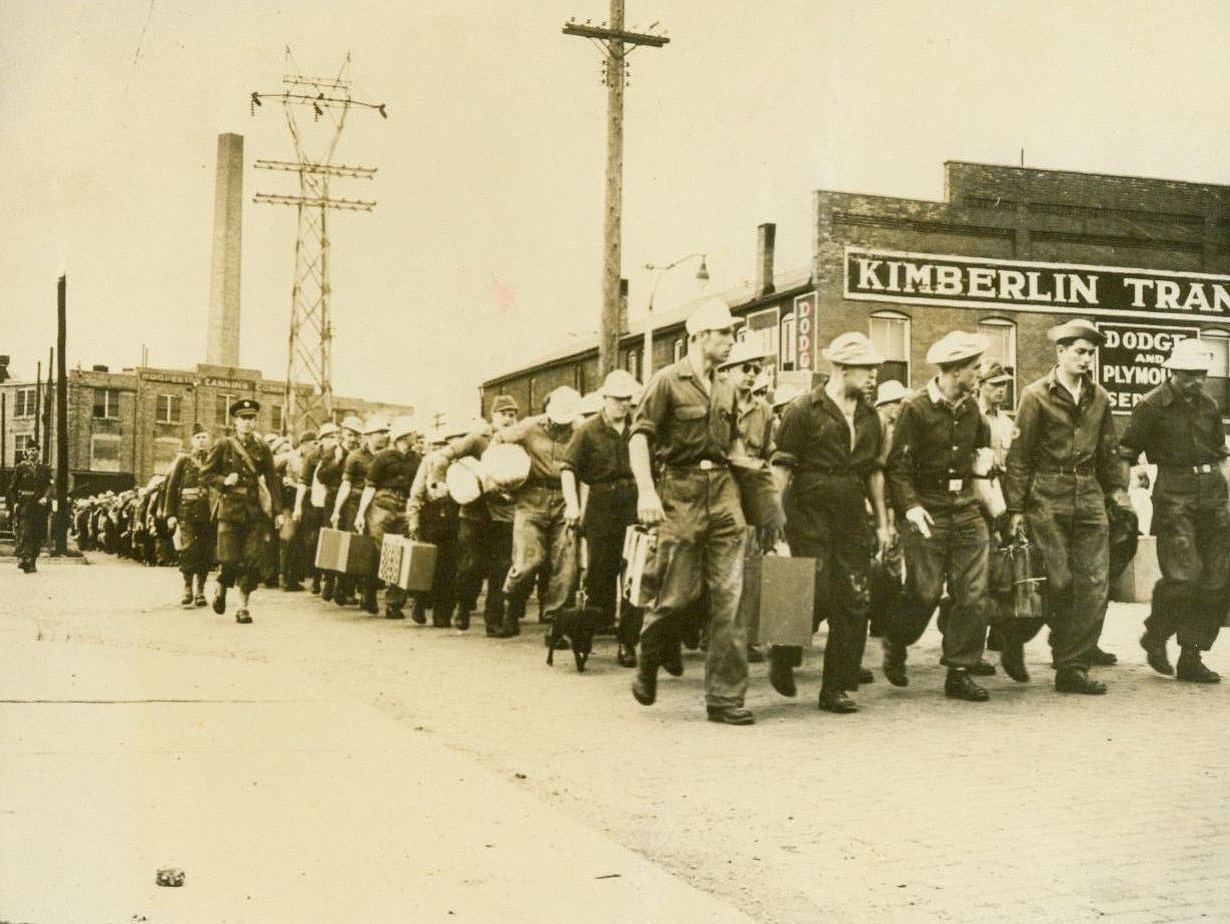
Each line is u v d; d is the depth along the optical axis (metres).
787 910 3.77
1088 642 7.95
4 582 16.92
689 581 6.92
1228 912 3.72
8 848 3.97
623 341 39.56
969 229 26.55
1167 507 8.46
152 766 5.11
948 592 8.00
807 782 5.39
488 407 53.41
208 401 69.88
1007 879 4.06
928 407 7.66
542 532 10.44
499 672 8.68
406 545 11.64
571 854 4.06
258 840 4.13
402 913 3.47
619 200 16.95
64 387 26.33
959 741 6.31
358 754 5.40
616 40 16.64
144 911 3.43
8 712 6.12
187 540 13.23
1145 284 26.81
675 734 6.46
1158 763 5.78
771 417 9.59
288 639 10.39
